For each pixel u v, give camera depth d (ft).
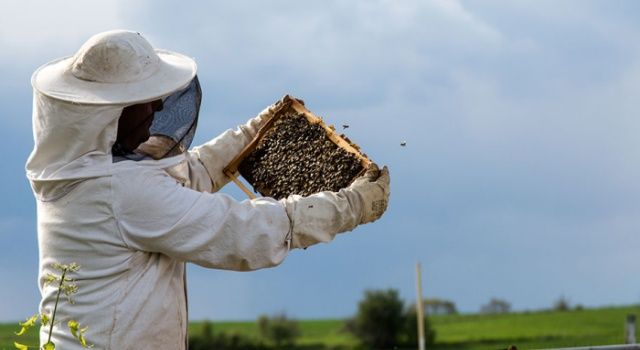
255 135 18.85
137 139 15.76
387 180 16.72
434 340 179.01
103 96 15.26
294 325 202.28
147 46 16.02
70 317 15.60
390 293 181.37
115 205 15.38
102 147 15.47
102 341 15.43
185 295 16.72
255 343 195.52
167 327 15.98
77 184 15.46
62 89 15.39
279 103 18.85
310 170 17.60
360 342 181.37
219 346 191.72
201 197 15.76
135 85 15.53
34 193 16.15
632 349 25.75
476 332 187.21
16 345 14.85
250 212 15.76
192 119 16.22
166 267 16.06
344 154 17.29
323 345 190.39
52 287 15.80
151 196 15.42
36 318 14.73
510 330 181.06
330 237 16.26
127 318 15.49
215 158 18.35
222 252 15.61
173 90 15.70
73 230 15.55
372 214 16.62
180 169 16.69
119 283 15.55
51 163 15.67
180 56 16.96
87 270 15.56
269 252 15.76
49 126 15.40
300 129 18.19
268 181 18.13
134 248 15.53
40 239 16.07
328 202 16.17
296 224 15.98
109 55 15.44
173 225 15.40
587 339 69.87
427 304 216.54
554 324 178.60
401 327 178.50
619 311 182.60
